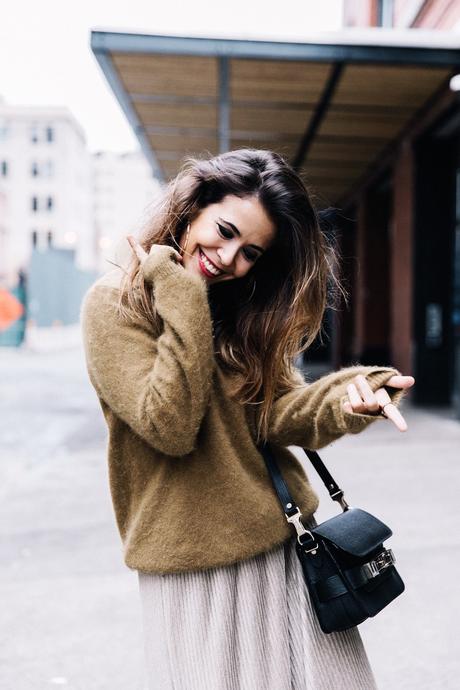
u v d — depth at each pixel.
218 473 1.44
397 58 7.65
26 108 70.88
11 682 2.65
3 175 71.56
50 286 35.53
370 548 1.41
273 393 1.54
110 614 3.27
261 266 1.62
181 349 1.32
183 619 1.42
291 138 10.99
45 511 5.15
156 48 7.30
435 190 10.36
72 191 73.38
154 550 1.42
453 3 8.44
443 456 6.62
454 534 4.21
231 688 1.39
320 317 1.63
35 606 3.36
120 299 1.41
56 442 8.44
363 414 1.30
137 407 1.33
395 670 2.66
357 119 9.98
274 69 7.91
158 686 1.42
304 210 1.52
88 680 2.66
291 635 1.49
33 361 25.62
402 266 10.97
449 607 3.21
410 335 10.46
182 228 1.54
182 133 10.62
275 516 1.46
